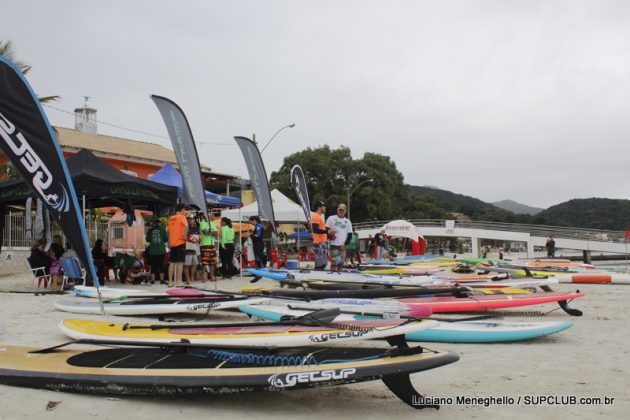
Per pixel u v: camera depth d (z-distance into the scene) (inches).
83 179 456.1
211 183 1321.4
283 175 2343.8
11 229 797.9
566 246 1772.9
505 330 244.5
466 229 1907.0
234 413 148.7
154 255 545.6
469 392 168.9
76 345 226.5
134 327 230.5
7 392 165.9
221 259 633.6
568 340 253.0
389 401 158.7
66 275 465.1
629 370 196.1
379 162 2420.0
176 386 151.7
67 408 152.6
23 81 244.5
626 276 596.7
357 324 178.4
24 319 312.0
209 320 314.0
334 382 141.9
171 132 478.0
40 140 245.3
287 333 188.2
